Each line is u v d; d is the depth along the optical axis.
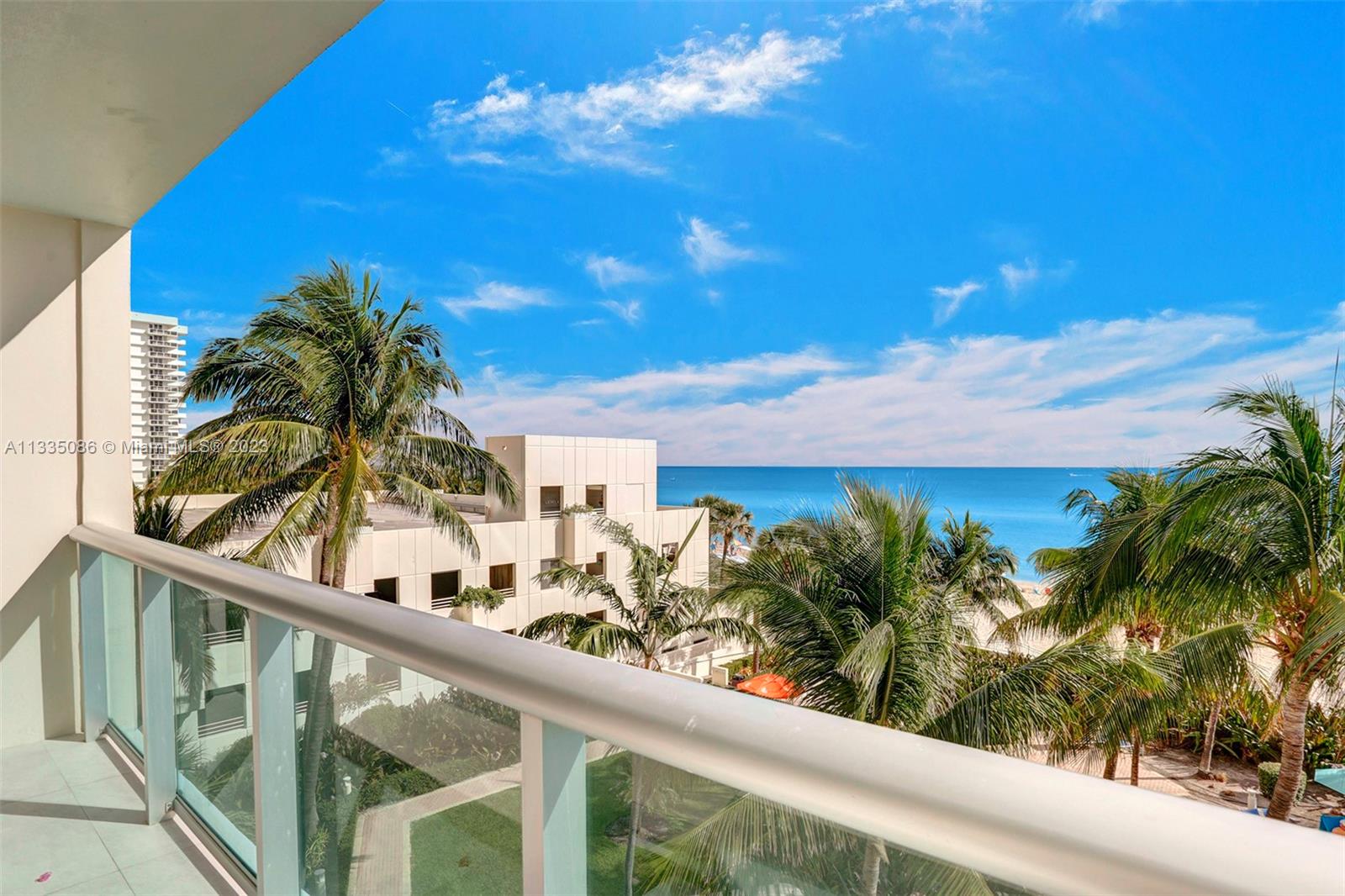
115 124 2.15
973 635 10.14
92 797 2.23
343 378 14.02
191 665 1.95
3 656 2.68
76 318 2.92
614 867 0.74
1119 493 12.15
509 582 24.17
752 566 10.43
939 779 0.42
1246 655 10.34
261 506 13.95
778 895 0.60
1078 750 9.52
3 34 1.71
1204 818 0.34
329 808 1.28
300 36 1.75
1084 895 0.35
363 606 1.03
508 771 0.89
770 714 0.53
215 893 1.75
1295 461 9.91
